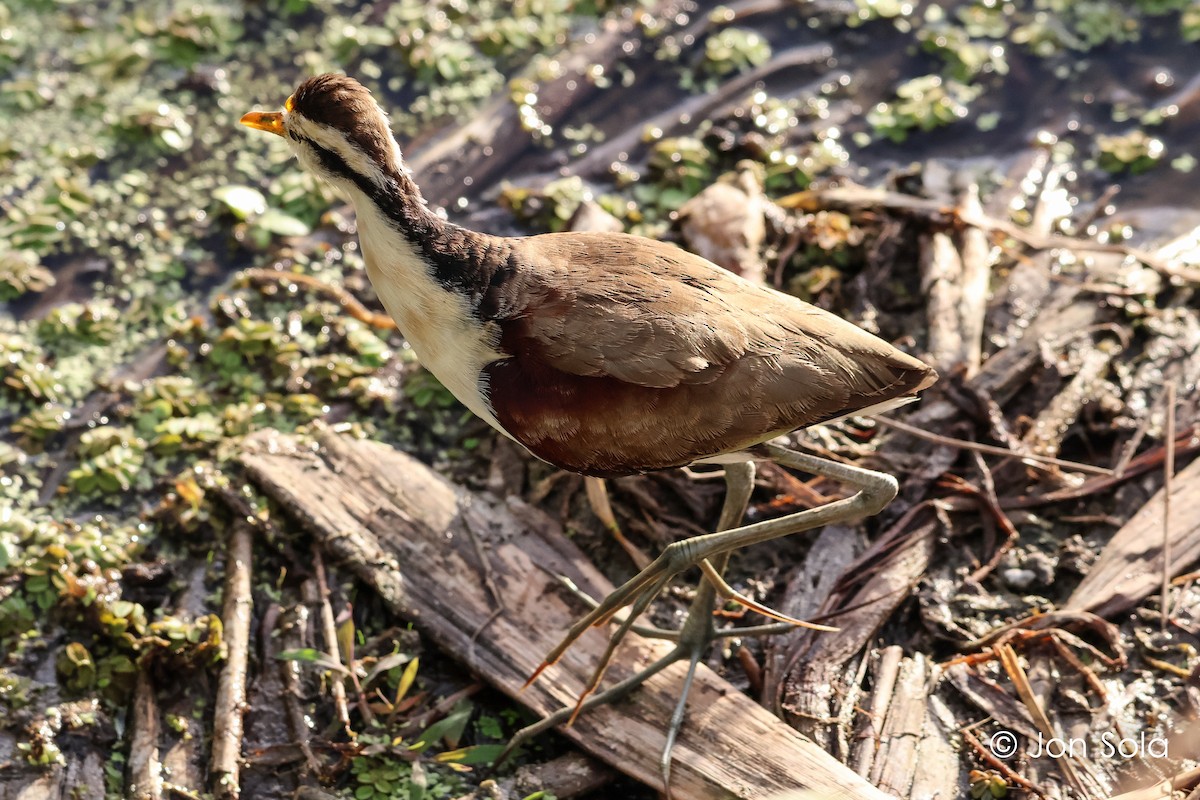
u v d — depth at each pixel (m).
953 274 6.50
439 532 5.54
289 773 4.94
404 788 4.89
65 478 5.95
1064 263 6.71
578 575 5.46
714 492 5.79
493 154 7.43
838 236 6.65
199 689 5.19
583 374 4.50
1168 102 7.62
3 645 5.27
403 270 4.62
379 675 5.24
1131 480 5.75
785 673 5.16
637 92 7.80
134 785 4.88
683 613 5.48
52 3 8.14
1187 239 6.77
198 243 6.98
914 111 7.47
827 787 4.68
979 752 4.93
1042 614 5.32
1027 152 7.37
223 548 5.65
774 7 8.23
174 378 6.31
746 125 7.52
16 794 4.82
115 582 5.45
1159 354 6.21
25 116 7.52
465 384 4.73
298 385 6.26
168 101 7.65
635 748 4.89
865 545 5.61
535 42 8.05
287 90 7.74
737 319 4.52
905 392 4.64
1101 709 5.02
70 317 6.52
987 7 8.22
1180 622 5.22
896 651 5.27
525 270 4.59
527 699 5.06
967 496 5.72
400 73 7.87
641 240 4.80
